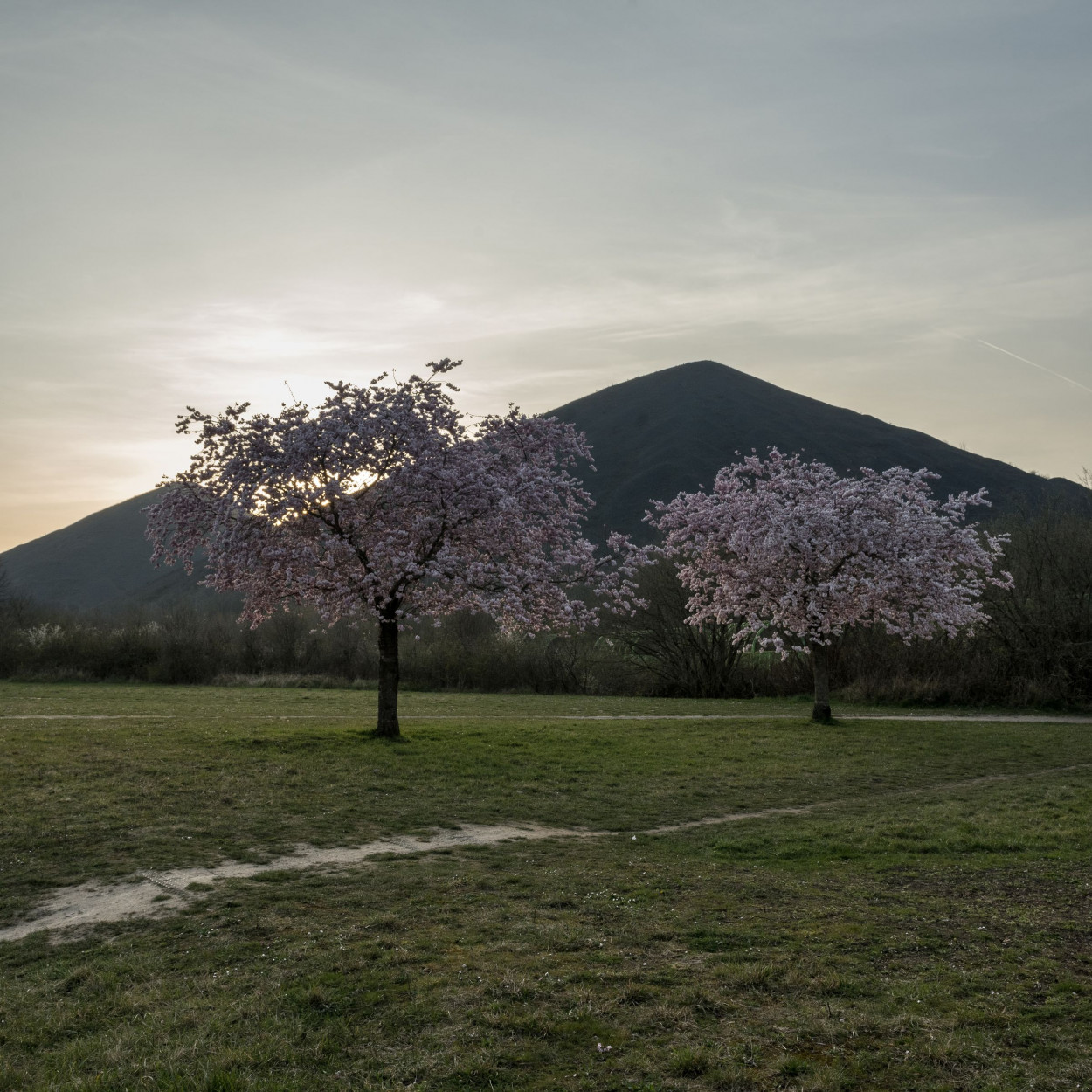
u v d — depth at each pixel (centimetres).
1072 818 1499
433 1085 621
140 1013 758
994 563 4191
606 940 902
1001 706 3694
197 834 1381
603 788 1855
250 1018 730
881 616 3175
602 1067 644
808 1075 623
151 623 5991
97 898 1089
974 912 981
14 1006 779
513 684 4888
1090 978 779
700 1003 742
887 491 3067
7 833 1355
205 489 2311
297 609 5800
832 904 1024
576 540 2602
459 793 1756
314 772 1880
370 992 770
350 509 2341
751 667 4625
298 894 1088
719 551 3325
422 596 2447
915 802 1753
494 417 2623
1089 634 3759
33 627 6050
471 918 980
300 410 2308
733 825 1562
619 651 5006
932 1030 687
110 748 2088
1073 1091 596
